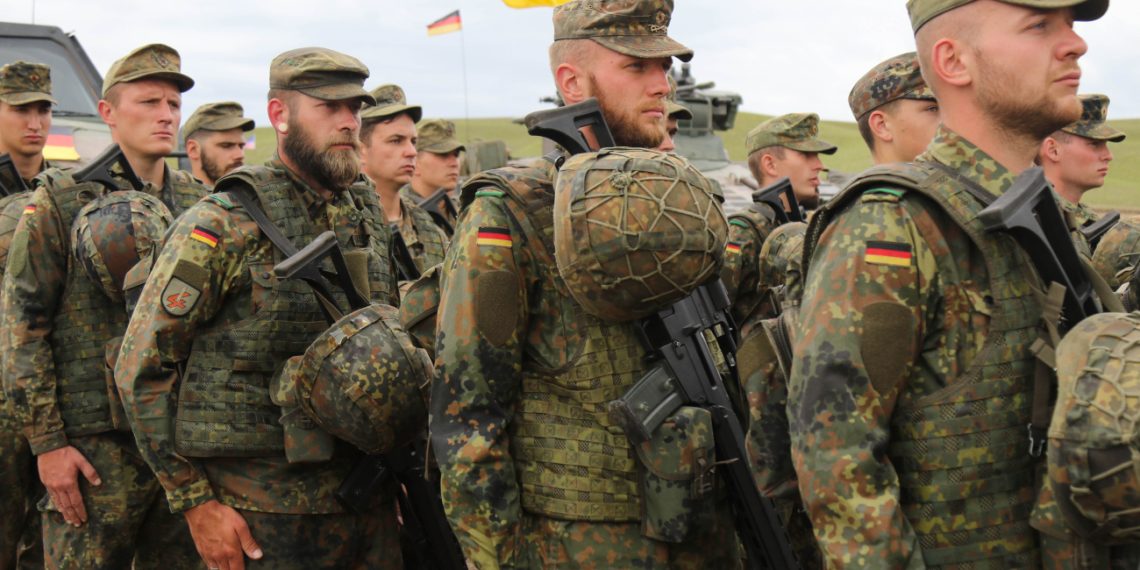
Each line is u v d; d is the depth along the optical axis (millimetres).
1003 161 1884
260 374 2979
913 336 1763
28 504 4148
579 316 2287
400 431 2828
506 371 2256
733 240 4121
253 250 2992
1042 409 1767
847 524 1718
